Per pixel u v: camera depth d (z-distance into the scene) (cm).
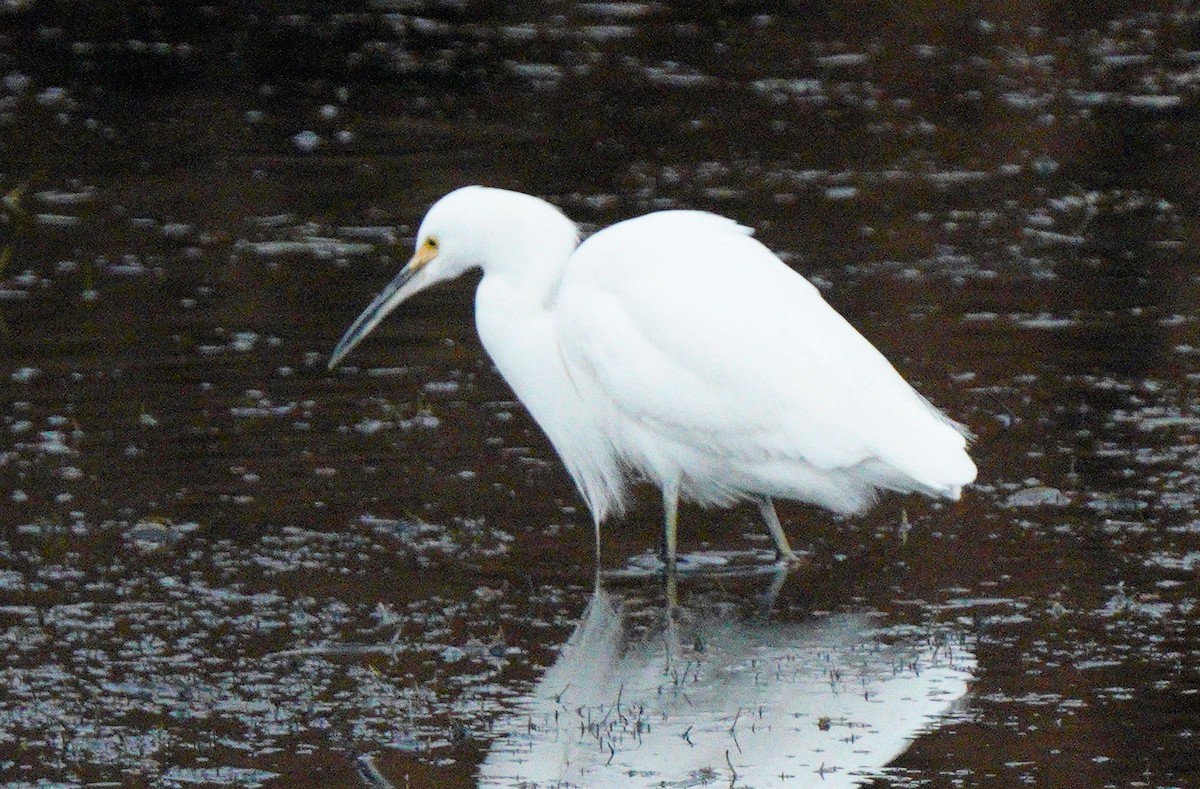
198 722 834
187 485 1135
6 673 884
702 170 1922
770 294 1034
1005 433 1216
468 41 2473
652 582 1022
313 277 1578
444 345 1422
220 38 2472
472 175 1906
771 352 1014
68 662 898
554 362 1094
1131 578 994
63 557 1028
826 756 796
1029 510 1095
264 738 817
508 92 2241
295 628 943
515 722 836
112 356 1372
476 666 902
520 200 1094
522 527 1094
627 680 888
